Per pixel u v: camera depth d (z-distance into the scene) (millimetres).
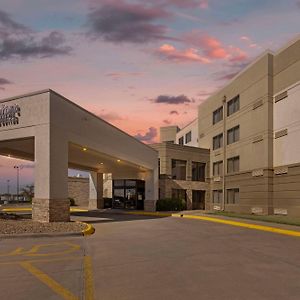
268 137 29859
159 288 7055
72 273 8344
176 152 42125
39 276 8047
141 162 35031
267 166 29750
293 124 27484
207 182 44375
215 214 30656
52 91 20469
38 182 20188
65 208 20766
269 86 30234
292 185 27344
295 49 27641
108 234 16391
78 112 23344
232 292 6762
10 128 21859
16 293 6738
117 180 42594
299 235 15758
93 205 41406
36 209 20125
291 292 6754
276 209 29062
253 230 18094
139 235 15984
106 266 9133
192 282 7508
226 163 38594
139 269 8781
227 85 38719
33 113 20844
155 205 38219
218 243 13344
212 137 43531
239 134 35438
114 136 29172
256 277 7938
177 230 18172
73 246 12516
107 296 6543
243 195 33969
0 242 13375
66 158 21516
